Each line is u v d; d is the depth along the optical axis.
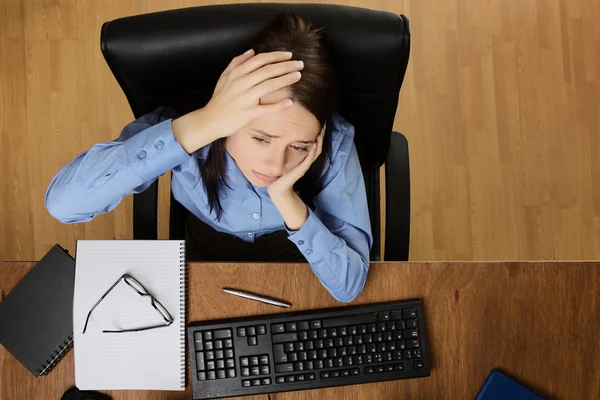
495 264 1.14
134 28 0.90
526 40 2.04
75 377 1.11
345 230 1.17
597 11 2.04
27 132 2.01
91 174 1.04
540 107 2.03
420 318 1.12
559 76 2.04
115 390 1.13
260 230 1.29
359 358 1.12
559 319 1.13
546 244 2.02
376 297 1.15
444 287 1.14
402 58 0.94
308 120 0.92
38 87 2.02
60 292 1.14
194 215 1.35
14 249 1.98
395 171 1.34
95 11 2.03
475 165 2.02
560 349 1.13
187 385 1.13
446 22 2.04
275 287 1.14
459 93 2.03
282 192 1.03
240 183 1.19
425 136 2.03
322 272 1.09
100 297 1.11
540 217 2.02
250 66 0.88
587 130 2.03
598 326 1.12
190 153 1.01
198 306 1.14
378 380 1.12
